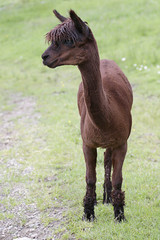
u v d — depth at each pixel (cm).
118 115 335
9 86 1085
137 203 401
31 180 506
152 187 441
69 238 359
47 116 779
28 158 581
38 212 421
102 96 312
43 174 517
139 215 377
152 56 1080
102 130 325
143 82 919
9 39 1638
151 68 1012
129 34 1317
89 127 335
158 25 1326
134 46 1189
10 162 571
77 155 569
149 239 332
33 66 1268
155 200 405
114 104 342
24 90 1027
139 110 737
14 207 438
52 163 553
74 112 773
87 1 1856
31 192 470
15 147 630
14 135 692
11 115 827
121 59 1117
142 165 510
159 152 561
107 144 344
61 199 441
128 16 1496
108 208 404
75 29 284
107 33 1364
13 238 378
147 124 677
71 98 879
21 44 1533
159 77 929
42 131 692
